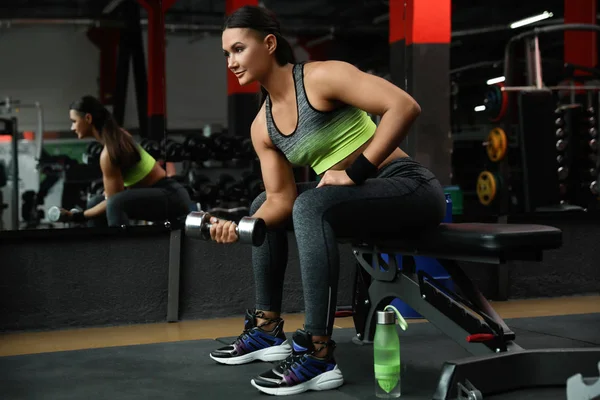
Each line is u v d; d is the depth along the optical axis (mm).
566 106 4941
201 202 4148
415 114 1641
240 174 4324
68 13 3885
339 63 1708
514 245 1514
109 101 3861
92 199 3518
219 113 4559
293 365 1687
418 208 1747
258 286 2066
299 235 1691
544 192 4676
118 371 1972
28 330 2818
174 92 4438
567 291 3414
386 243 1949
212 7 4504
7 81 3770
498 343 1668
